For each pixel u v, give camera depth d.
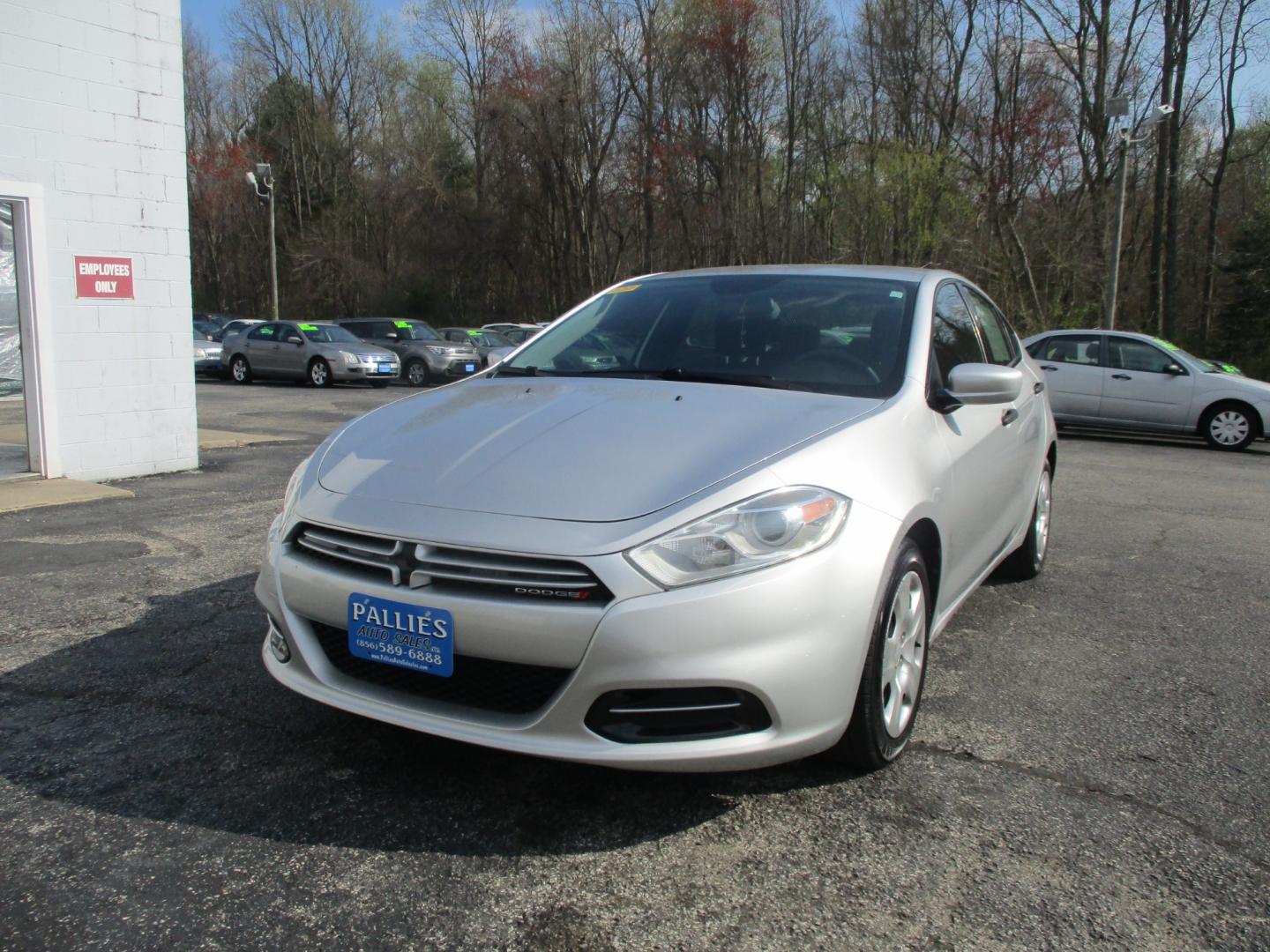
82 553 5.43
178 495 7.27
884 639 2.68
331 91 52.59
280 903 2.21
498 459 2.69
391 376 22.11
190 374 8.48
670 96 38.00
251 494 7.36
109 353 7.90
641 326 3.79
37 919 2.13
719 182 37.66
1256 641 4.25
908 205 27.36
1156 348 13.12
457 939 2.09
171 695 3.40
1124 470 10.17
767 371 3.36
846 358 3.38
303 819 2.57
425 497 2.58
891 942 2.09
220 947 2.05
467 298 46.81
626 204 40.78
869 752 2.73
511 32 42.50
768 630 2.36
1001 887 2.30
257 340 22.84
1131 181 31.53
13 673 3.60
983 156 29.38
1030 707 3.43
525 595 2.35
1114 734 3.20
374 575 2.53
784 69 36.81
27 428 7.56
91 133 7.62
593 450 2.67
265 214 53.25
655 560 2.32
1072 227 27.70
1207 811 2.69
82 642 3.96
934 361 3.50
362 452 2.94
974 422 3.68
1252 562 5.81
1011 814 2.65
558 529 2.38
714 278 4.03
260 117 53.69
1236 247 31.47
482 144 44.41
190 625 4.18
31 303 7.39
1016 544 4.74
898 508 2.71
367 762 2.91
